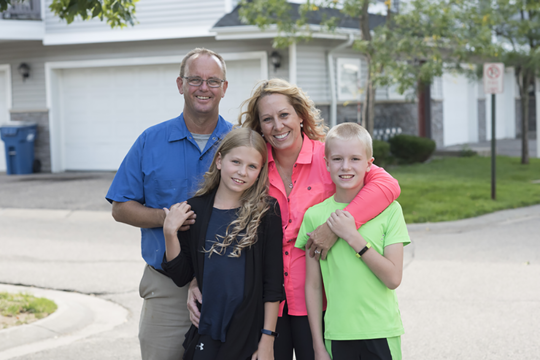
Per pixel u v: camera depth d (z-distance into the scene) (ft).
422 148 49.93
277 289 8.47
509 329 14.82
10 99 49.37
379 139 51.42
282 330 9.16
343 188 8.71
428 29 37.42
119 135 47.80
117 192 9.70
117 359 13.50
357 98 48.47
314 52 44.34
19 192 38.37
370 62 39.63
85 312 16.85
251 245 8.39
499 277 19.48
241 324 8.26
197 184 9.57
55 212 32.42
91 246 25.16
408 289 18.45
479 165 49.32
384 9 55.88
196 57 9.57
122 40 44.55
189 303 8.75
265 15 37.81
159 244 9.57
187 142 9.85
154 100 46.52
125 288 19.29
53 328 15.46
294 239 9.11
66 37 45.65
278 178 9.32
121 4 17.34
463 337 14.38
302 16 37.83
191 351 8.50
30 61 48.34
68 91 48.55
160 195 9.77
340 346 8.53
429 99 61.93
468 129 74.84
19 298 17.57
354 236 8.25
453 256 22.53
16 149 47.37
